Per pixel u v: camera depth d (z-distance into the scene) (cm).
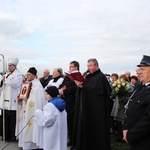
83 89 495
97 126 483
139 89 337
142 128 290
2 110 704
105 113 488
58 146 432
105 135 482
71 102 625
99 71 506
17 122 638
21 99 616
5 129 698
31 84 610
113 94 650
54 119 428
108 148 486
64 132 453
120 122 671
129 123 321
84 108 490
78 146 489
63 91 605
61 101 442
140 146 301
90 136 489
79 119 492
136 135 294
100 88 486
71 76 493
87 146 486
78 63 600
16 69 706
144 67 319
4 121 688
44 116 427
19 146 616
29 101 596
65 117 457
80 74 481
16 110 666
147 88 317
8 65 699
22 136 611
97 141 482
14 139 698
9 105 683
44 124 424
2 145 656
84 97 494
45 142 434
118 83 643
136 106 317
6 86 698
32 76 616
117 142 668
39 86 609
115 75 806
